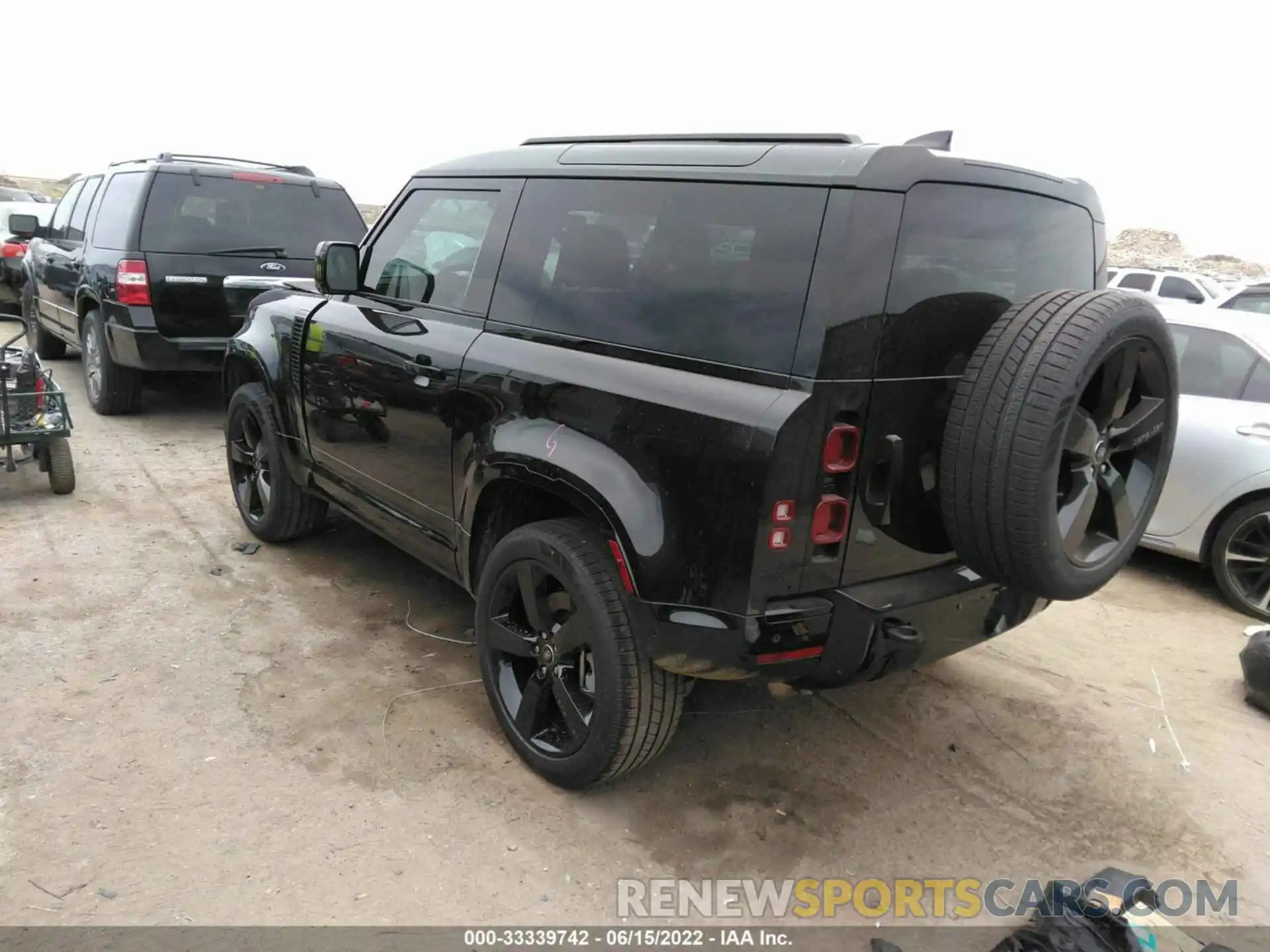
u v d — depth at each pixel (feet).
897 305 7.82
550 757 9.90
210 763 10.02
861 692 12.51
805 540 7.88
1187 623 15.55
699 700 12.09
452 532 11.25
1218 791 10.65
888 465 8.05
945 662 13.60
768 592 7.89
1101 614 15.84
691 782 10.30
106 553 15.56
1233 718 12.32
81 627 12.90
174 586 14.43
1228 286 53.72
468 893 8.41
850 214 7.62
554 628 9.80
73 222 28.32
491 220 11.21
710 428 7.88
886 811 10.02
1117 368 8.28
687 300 8.61
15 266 37.88
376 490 12.80
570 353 9.46
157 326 22.18
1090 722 12.04
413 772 10.11
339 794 9.65
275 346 14.88
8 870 8.27
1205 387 16.66
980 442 7.86
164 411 26.30
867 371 7.71
